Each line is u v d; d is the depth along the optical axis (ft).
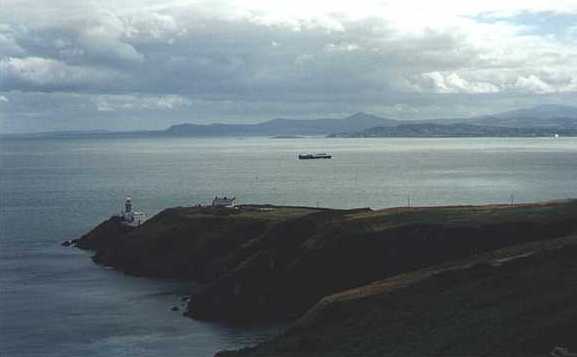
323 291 265.13
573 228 260.83
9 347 213.66
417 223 279.08
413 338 161.07
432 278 196.34
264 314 258.78
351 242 273.75
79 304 270.26
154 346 217.15
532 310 158.10
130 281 317.42
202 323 247.29
